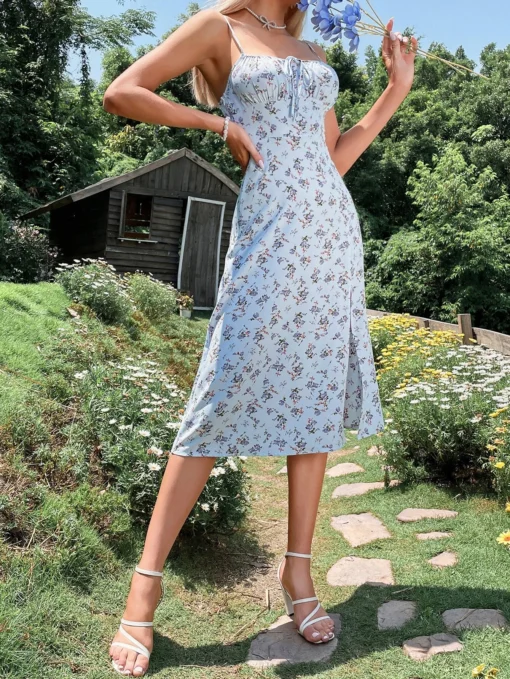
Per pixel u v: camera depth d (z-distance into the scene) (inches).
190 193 531.5
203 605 98.9
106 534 107.1
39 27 717.3
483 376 192.2
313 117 85.3
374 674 76.3
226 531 125.6
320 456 88.4
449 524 123.9
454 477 148.4
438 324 313.9
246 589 105.8
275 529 133.8
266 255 81.8
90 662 78.0
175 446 83.9
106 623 87.1
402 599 94.7
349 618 90.5
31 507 104.0
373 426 89.7
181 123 81.7
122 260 514.6
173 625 90.8
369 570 107.0
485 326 637.3
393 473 154.6
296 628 88.4
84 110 767.7
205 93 94.8
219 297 83.9
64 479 119.3
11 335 191.3
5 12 705.0
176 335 342.0
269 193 82.0
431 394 159.9
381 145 918.4
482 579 98.1
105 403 140.1
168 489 83.0
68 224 599.2
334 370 86.0
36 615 81.7
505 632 81.9
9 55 664.4
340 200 86.7
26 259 462.3
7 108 662.5
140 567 81.7
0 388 145.3
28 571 88.3
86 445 132.1
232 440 82.7
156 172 516.7
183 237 529.0
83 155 744.3
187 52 83.7
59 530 100.3
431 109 940.0
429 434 148.9
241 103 84.4
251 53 84.7
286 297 82.0
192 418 82.7
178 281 532.1
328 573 108.0
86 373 160.9
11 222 494.6
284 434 83.8
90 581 95.9
